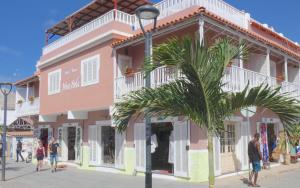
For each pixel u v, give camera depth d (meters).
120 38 19.22
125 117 8.27
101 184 15.53
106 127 21.27
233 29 15.25
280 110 7.68
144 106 7.78
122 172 19.14
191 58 7.11
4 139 17.98
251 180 14.16
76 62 22.11
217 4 17.62
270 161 20.77
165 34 16.44
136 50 19.42
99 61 20.03
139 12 9.35
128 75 17.97
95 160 21.45
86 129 22.64
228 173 16.42
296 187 13.48
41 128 28.84
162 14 18.12
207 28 15.28
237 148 17.38
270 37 22.59
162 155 17.45
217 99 7.57
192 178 15.04
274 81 18.48
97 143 21.42
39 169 22.16
